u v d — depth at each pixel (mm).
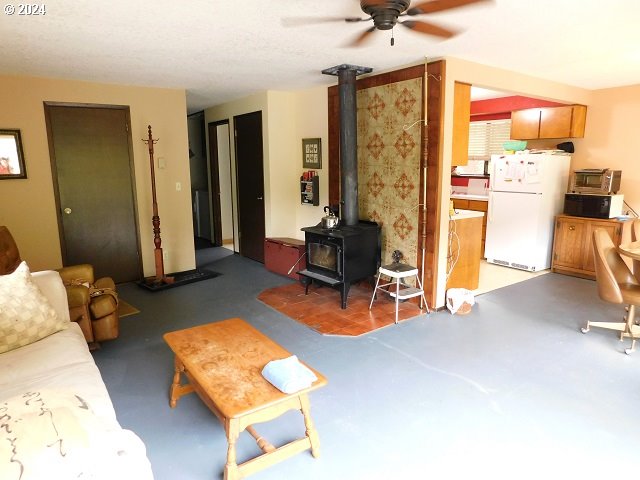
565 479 1870
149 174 4977
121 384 2717
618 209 4938
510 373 2805
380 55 3461
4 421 1137
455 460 1997
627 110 4992
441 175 3684
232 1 2232
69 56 3346
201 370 2000
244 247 6355
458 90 3701
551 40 3035
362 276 4141
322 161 5168
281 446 2068
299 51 3283
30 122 4188
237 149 6121
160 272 4832
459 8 2186
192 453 2064
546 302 4211
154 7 2297
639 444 2100
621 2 2275
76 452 1077
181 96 5055
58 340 2354
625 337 3334
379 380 2729
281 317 3842
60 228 4504
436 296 3912
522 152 5395
